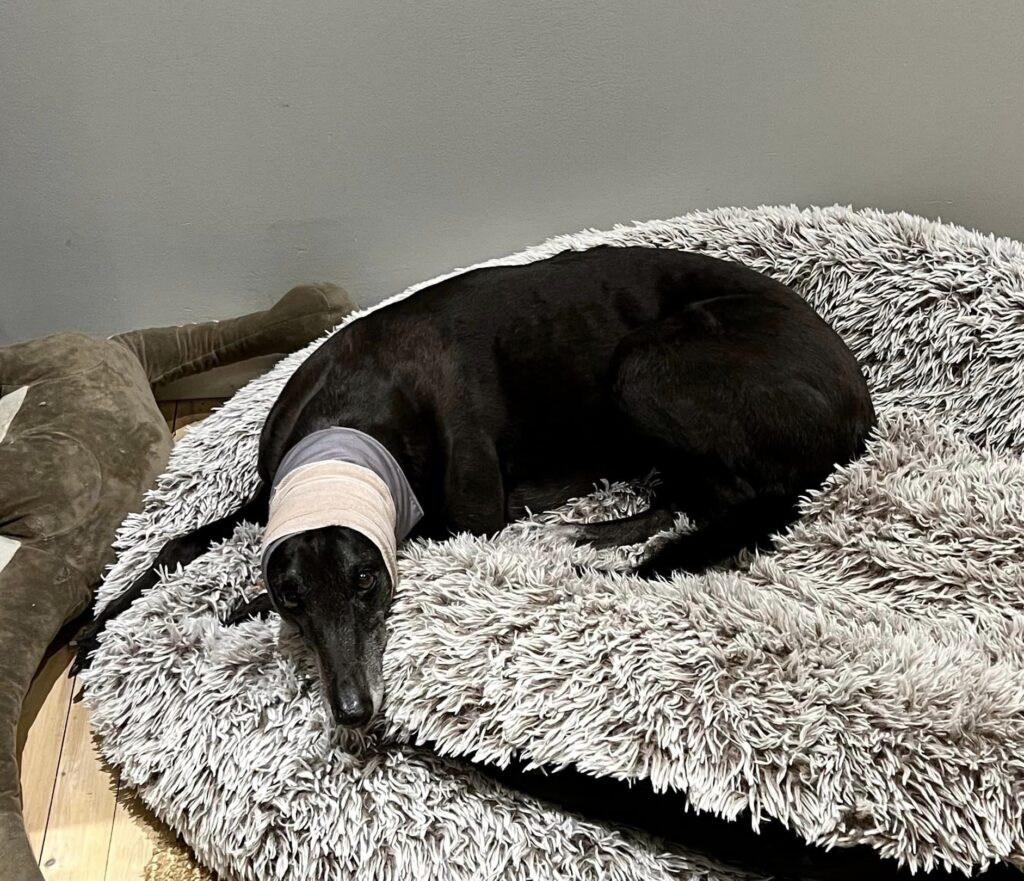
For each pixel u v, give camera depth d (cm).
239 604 181
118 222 229
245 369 244
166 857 160
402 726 152
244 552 184
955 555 167
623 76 215
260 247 235
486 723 147
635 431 180
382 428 170
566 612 151
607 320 186
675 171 229
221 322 235
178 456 204
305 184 226
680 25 209
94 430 200
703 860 144
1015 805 129
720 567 175
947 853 129
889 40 211
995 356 196
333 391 174
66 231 230
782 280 213
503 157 225
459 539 168
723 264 191
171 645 168
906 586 167
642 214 235
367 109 218
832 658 143
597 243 221
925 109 220
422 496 176
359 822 148
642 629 148
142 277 237
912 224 209
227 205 229
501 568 159
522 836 146
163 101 214
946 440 188
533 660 147
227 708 159
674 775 138
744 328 177
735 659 144
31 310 240
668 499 187
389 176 227
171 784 157
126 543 195
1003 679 139
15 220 228
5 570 183
